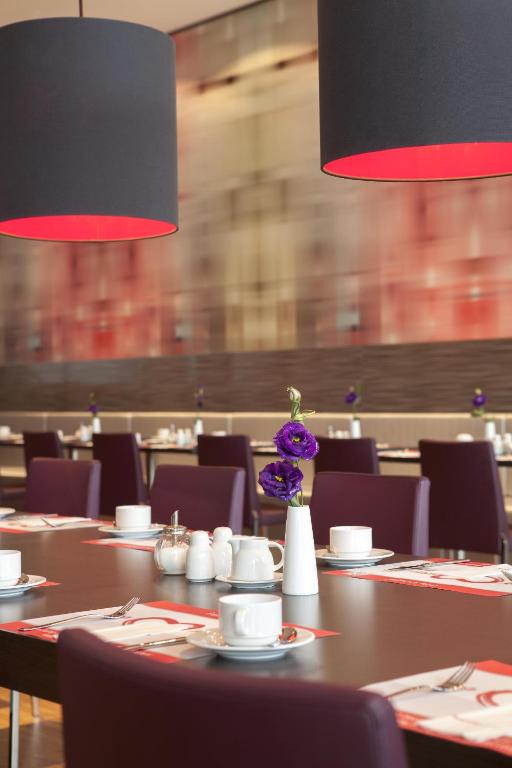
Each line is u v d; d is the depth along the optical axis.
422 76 2.39
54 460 3.78
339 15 2.49
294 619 1.69
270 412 8.05
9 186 3.19
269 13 8.11
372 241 7.46
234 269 8.39
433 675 1.29
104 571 2.23
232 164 8.41
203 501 3.19
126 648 1.46
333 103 2.52
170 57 3.35
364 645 1.48
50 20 3.15
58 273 9.86
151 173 3.25
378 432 7.23
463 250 6.94
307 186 7.88
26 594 1.96
